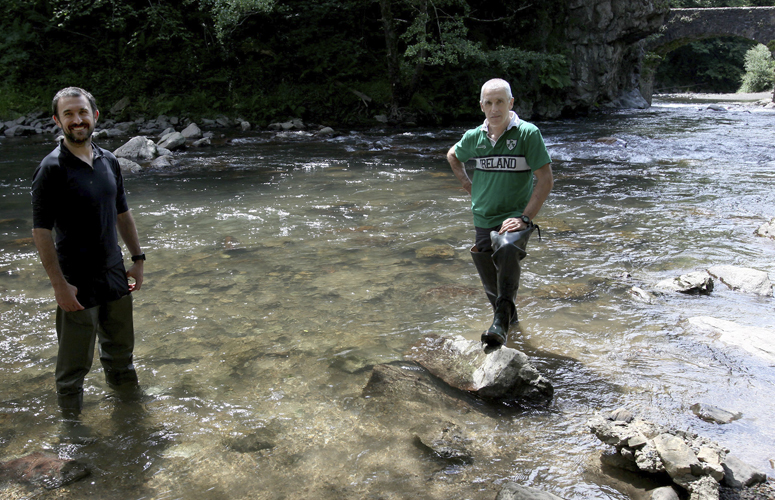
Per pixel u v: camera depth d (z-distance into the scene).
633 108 25.27
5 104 16.12
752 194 7.18
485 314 3.57
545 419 2.41
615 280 4.14
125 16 17.56
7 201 7.04
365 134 15.29
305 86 18.11
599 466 2.09
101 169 2.44
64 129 2.26
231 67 18.16
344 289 4.02
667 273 4.30
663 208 6.50
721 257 4.65
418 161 10.65
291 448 2.20
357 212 6.49
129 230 2.73
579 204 6.78
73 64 17.52
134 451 2.19
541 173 2.90
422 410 2.47
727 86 51.69
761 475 1.95
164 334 3.26
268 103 17.19
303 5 19.20
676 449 2.02
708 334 3.20
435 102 19.14
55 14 16.84
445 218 6.18
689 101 33.19
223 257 4.77
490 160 3.03
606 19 21.81
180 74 17.50
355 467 2.08
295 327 3.37
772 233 5.19
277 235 5.50
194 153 11.50
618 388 2.65
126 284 2.62
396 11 20.20
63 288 2.29
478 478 2.02
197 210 6.58
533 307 3.65
